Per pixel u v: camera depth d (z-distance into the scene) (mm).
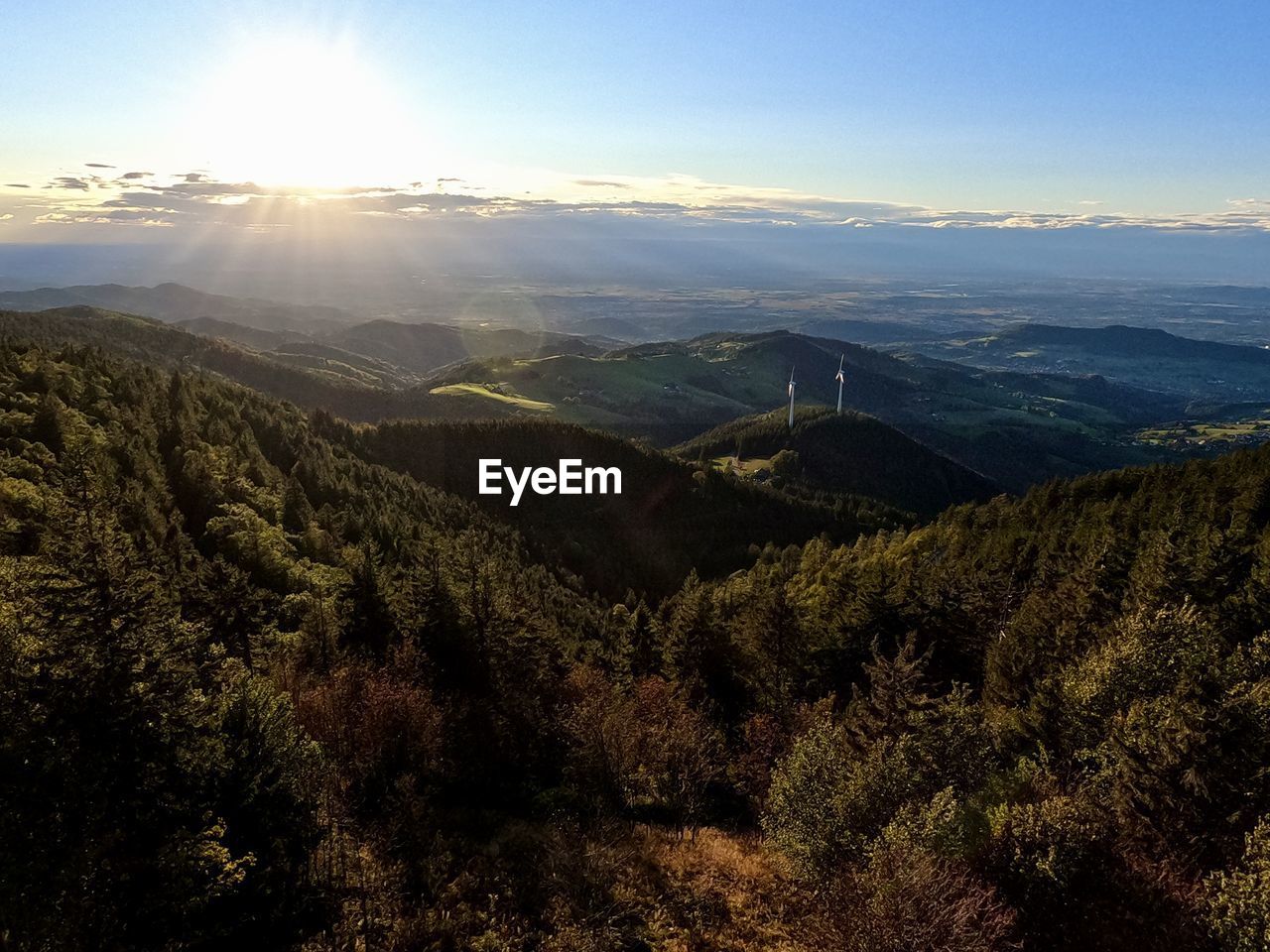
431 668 41062
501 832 29594
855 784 24578
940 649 51594
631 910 25297
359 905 22203
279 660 39062
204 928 17531
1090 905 20625
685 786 34438
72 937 14891
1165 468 92188
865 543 101625
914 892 18219
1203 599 46219
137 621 20391
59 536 26031
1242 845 22922
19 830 15203
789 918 25500
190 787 18906
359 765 29750
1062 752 32000
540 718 40875
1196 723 24500
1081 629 46375
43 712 17078
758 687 53562
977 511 104312
